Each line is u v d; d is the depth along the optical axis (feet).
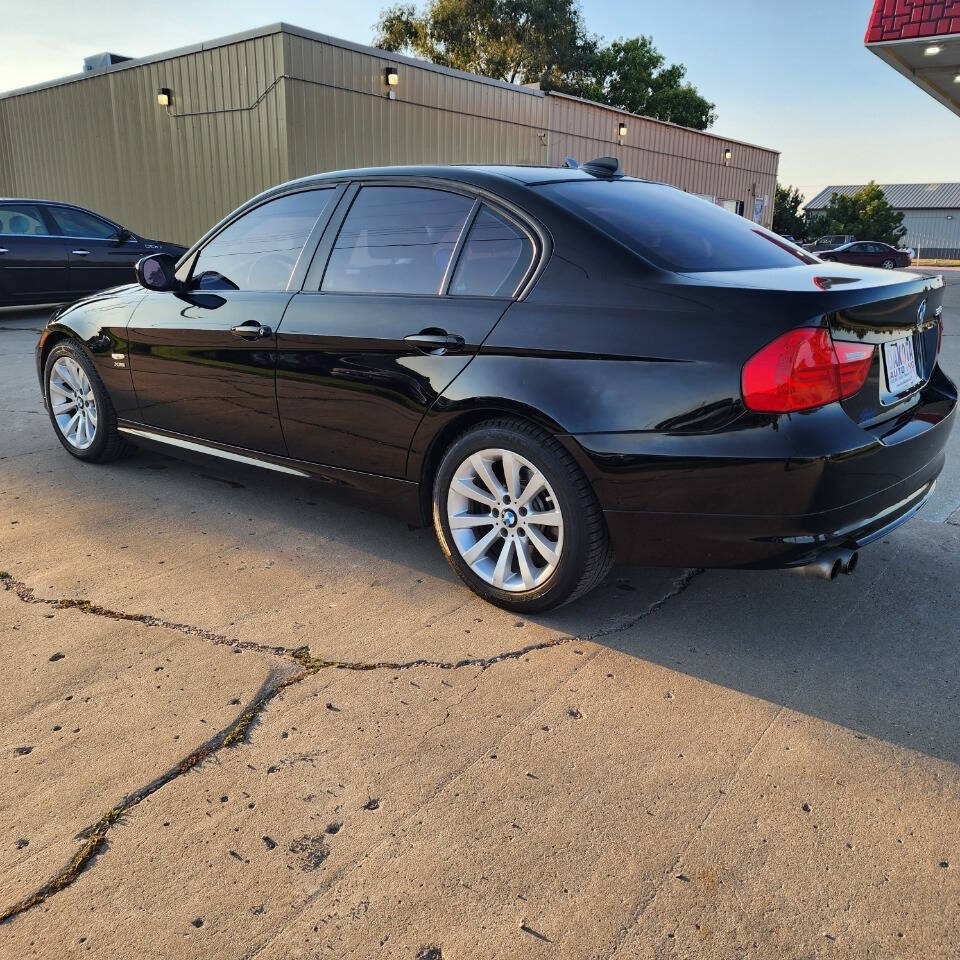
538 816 5.99
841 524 7.34
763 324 7.09
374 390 9.40
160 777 6.33
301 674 7.80
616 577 10.01
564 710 7.30
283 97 42.65
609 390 7.68
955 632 8.71
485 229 8.99
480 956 4.84
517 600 8.86
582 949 4.90
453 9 109.19
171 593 9.40
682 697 7.51
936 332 9.28
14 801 6.05
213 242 11.84
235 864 5.50
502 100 57.00
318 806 6.06
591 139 66.95
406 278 9.45
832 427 7.09
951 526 11.68
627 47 130.62
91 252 33.24
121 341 12.59
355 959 4.81
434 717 7.17
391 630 8.65
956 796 6.25
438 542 11.04
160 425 12.51
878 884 5.41
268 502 12.44
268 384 10.60
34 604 9.09
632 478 7.66
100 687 7.52
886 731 7.04
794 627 8.81
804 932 5.03
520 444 8.27
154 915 5.10
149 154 50.96
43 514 11.81
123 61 53.11
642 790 6.28
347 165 46.80
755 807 6.11
